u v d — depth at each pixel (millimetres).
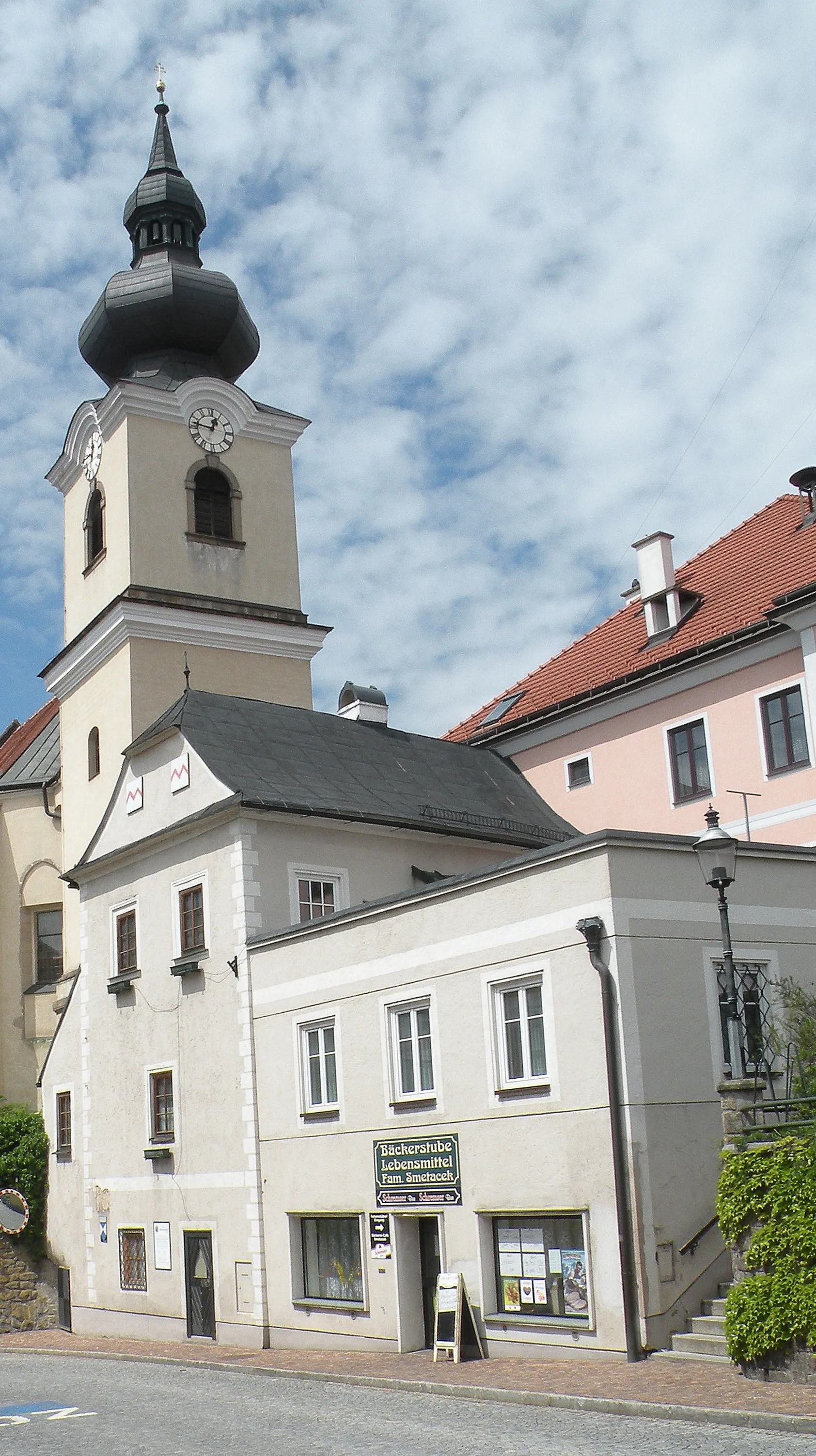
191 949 29766
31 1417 19094
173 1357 26125
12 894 47719
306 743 33969
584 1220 20328
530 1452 14109
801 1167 17656
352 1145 24875
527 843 34406
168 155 49156
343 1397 19500
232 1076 28078
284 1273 26266
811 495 36312
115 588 43031
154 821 31641
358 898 30297
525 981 22016
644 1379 17891
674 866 21547
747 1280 17672
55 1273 36344
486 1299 21766
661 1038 20688
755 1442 14070
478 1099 22375
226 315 46875
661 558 38094
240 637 42938
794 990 22312
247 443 45625
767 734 33094
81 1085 34125
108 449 44469
